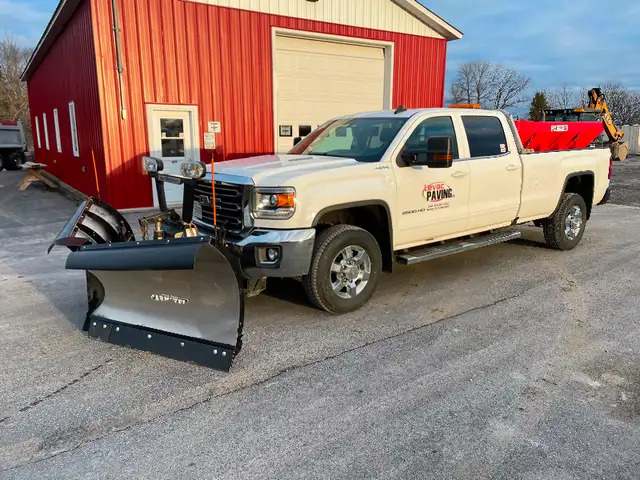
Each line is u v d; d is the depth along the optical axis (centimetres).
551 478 257
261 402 328
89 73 1115
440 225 550
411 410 318
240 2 1173
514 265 663
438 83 1579
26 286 581
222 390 344
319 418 310
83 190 1391
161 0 1073
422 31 1499
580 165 725
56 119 1794
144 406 324
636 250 748
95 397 335
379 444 283
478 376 362
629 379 359
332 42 1359
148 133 1101
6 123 2666
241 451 278
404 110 563
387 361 387
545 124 721
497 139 614
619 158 2762
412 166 513
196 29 1126
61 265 682
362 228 502
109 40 1027
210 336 381
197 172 450
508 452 277
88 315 436
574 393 339
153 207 1130
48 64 1856
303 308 502
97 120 1089
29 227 980
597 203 786
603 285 577
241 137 1233
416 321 468
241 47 1195
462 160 568
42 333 442
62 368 376
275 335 436
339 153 548
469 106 640
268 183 430
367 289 491
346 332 442
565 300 526
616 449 280
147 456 275
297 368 375
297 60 1315
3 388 347
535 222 737
